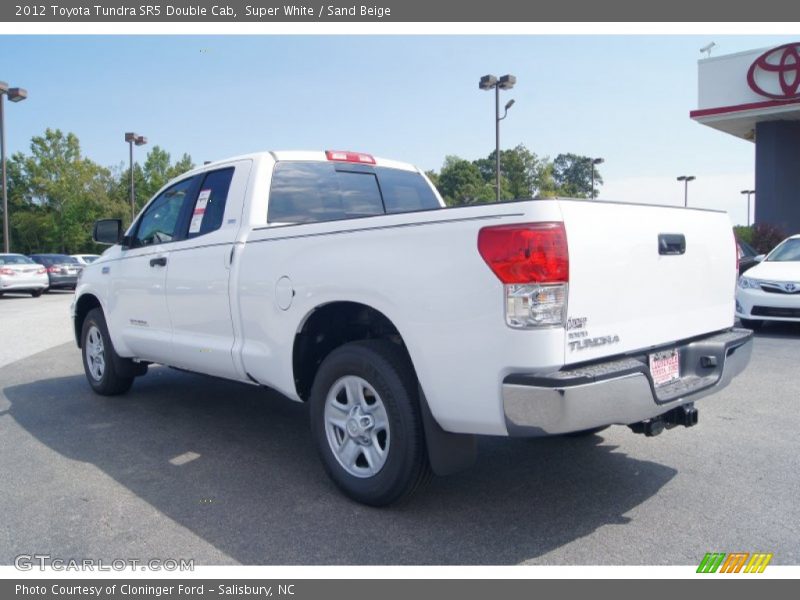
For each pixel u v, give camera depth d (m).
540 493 3.99
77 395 6.73
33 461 4.68
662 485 4.09
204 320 4.86
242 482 4.23
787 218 21.59
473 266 3.11
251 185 4.73
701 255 3.93
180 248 5.11
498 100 22.14
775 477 4.19
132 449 4.93
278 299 4.15
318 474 4.36
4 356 9.31
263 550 3.32
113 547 3.38
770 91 19.86
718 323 4.17
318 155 5.18
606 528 3.52
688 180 37.25
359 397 3.80
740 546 3.31
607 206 3.27
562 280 2.99
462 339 3.17
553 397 2.90
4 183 27.20
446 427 3.36
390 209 5.57
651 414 3.33
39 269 21.83
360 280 3.60
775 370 7.37
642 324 3.47
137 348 5.80
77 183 53.84
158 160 64.31
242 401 6.39
